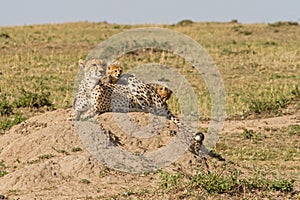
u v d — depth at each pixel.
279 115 50.00
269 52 85.00
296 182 29.33
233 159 35.84
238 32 106.38
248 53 84.38
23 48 85.25
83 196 25.69
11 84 60.94
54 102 52.03
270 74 71.50
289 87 62.19
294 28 112.44
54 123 33.59
